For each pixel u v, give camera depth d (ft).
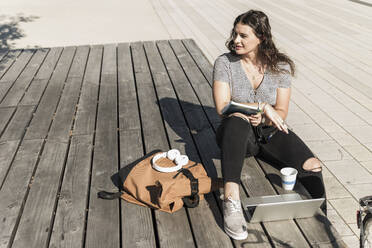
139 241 7.97
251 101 9.61
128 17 37.04
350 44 27.07
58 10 40.45
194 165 9.13
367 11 37.22
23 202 9.23
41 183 9.89
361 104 17.97
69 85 16.80
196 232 8.18
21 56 21.12
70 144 11.82
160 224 8.39
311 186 9.43
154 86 16.67
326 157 13.92
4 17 37.50
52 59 20.56
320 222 8.43
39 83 17.07
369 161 13.67
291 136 9.64
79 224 8.45
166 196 8.19
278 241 7.93
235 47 9.02
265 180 9.86
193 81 17.01
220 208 8.83
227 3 42.19
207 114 13.78
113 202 9.14
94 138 12.32
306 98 18.60
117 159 10.96
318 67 22.66
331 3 41.32
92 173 10.30
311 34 29.71
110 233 8.19
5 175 10.27
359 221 7.92
